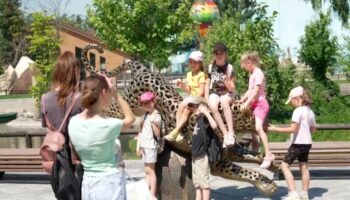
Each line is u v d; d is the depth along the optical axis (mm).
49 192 9305
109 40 22891
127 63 8953
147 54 22953
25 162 9875
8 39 60750
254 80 7566
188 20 23500
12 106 34875
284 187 9000
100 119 4395
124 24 22500
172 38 23516
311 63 22328
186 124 7234
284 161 7754
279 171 8672
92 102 4398
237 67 18500
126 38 22750
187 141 7277
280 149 9023
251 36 19250
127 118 4562
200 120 7004
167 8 24594
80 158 4465
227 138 7211
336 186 9031
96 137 4332
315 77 22219
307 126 7648
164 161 7379
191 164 7406
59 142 4645
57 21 35094
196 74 7934
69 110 4680
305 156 7730
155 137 7363
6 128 26859
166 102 7570
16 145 19906
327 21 22469
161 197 7391
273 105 20281
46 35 23906
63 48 43844
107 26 22625
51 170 4676
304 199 7773
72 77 4750
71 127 4422
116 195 4422
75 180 4547
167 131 7531
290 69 20500
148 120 7379
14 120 30125
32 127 26859
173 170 7328
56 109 4719
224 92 7680
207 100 7383
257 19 19453
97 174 4398
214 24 24828
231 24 21031
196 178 7020
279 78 19969
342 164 9062
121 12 22453
